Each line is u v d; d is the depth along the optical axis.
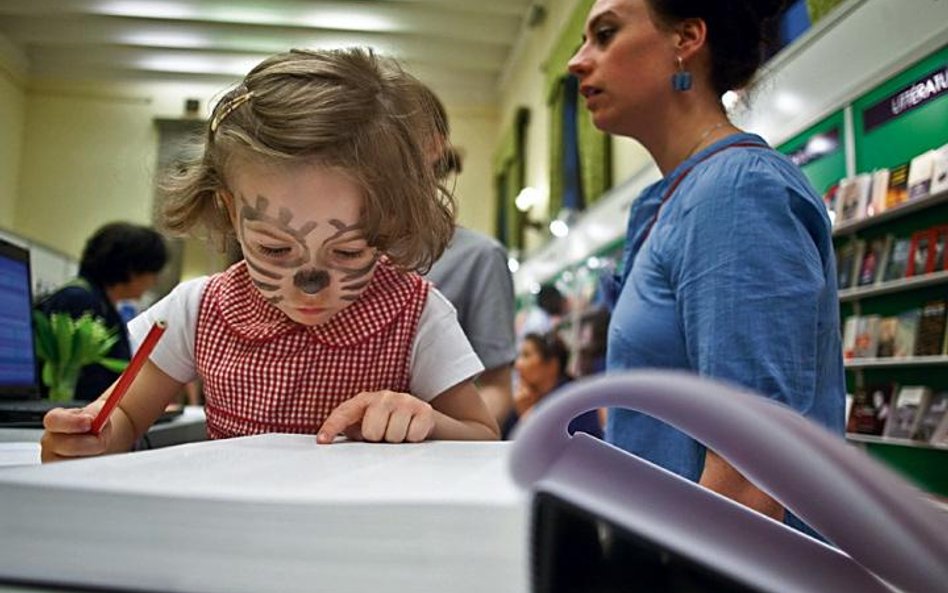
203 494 0.19
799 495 0.20
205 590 0.18
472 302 1.17
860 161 2.14
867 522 0.19
